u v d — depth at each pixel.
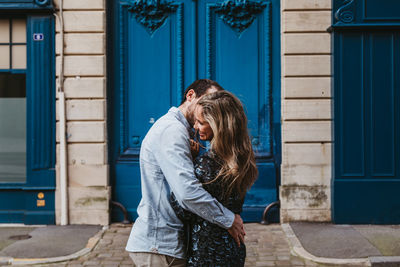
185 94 2.22
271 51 6.35
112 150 6.39
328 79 6.08
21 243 5.24
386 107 6.02
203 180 1.90
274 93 6.36
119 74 6.39
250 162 1.96
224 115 1.91
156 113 6.40
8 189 6.23
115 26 6.39
